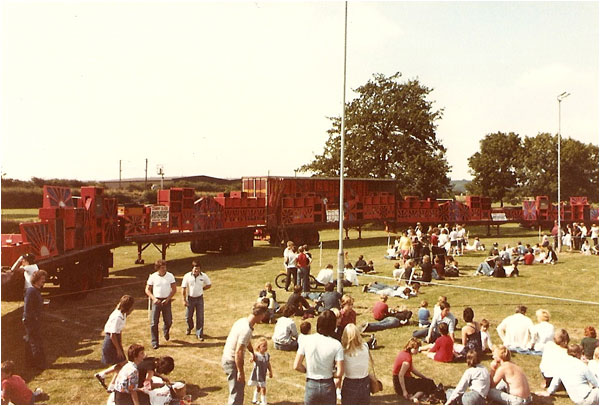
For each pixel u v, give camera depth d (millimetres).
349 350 6316
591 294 17688
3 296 13164
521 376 7906
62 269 15688
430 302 16219
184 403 7742
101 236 18781
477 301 16453
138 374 7305
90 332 12203
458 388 7918
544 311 10891
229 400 7375
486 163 75312
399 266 21281
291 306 13602
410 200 41969
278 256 28016
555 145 71500
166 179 80062
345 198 40219
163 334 12219
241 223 30156
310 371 6176
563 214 46250
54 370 9523
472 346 10336
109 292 17312
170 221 24516
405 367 8297
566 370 8305
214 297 16797
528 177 73062
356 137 54594
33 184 49156
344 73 17578
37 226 13312
